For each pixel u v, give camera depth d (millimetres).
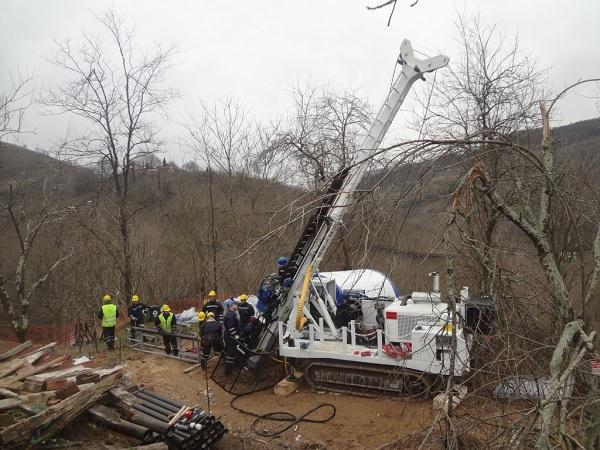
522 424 3863
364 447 7754
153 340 14820
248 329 10984
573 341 4262
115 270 19969
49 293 19016
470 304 4543
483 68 11945
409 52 8977
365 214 4121
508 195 5594
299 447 7930
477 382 4430
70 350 13711
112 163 19125
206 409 9719
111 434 7266
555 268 4352
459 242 4109
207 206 22672
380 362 9281
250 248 4492
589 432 3936
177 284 20984
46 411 6652
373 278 11859
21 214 18406
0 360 10320
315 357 10016
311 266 10086
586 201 4918
